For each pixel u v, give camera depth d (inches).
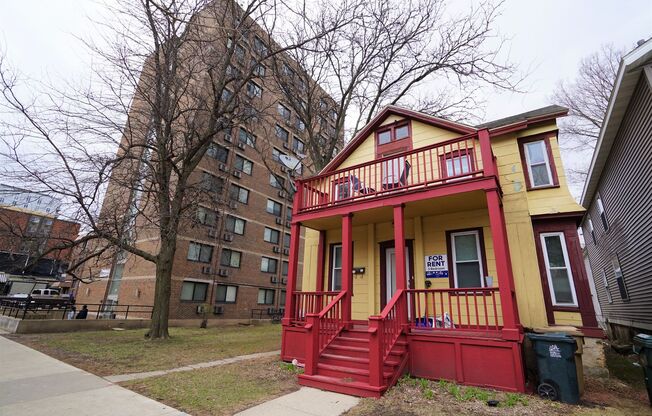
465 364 218.8
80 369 253.3
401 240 267.3
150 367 270.4
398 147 396.5
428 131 379.9
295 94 583.5
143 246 751.7
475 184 248.4
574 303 276.2
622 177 395.2
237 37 464.8
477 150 336.8
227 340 466.0
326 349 261.9
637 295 402.0
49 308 601.6
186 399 187.3
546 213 299.3
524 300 278.8
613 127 376.5
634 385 241.1
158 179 455.5
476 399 189.2
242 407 176.1
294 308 323.6
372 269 360.8
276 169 1012.5
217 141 866.1
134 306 669.3
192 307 757.9
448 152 351.9
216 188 530.9
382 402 185.8
